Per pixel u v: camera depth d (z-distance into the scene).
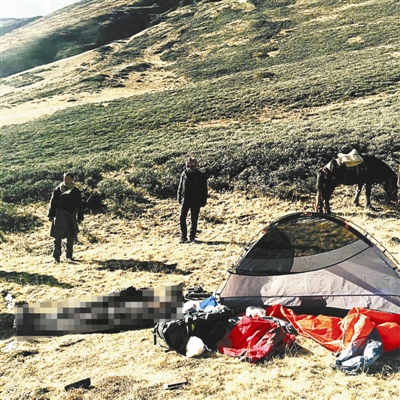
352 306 6.55
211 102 39.81
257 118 32.94
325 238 6.90
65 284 8.67
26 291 8.42
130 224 12.77
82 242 11.56
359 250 6.80
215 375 5.30
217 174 16.47
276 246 7.03
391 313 6.23
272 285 6.94
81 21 122.00
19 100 61.66
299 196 13.59
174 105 41.66
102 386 5.18
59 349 6.22
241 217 12.58
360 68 41.50
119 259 10.02
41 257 10.48
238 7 97.44
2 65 102.25
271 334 5.86
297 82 41.06
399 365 5.38
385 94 32.28
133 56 81.31
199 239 11.12
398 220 11.30
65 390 5.15
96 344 6.28
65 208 9.78
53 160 28.38
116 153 25.91
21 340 6.51
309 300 6.75
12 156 31.69
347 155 11.52
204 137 27.52
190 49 79.06
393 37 57.28
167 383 5.09
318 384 5.01
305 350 5.83
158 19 111.44
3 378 5.59
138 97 50.66
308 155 16.67
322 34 67.56
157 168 18.08
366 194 12.20
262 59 63.22
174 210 13.69
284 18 82.88
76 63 85.12
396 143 16.78
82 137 35.41
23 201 15.27
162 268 9.30
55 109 51.66
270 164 16.38
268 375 5.25
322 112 30.66
